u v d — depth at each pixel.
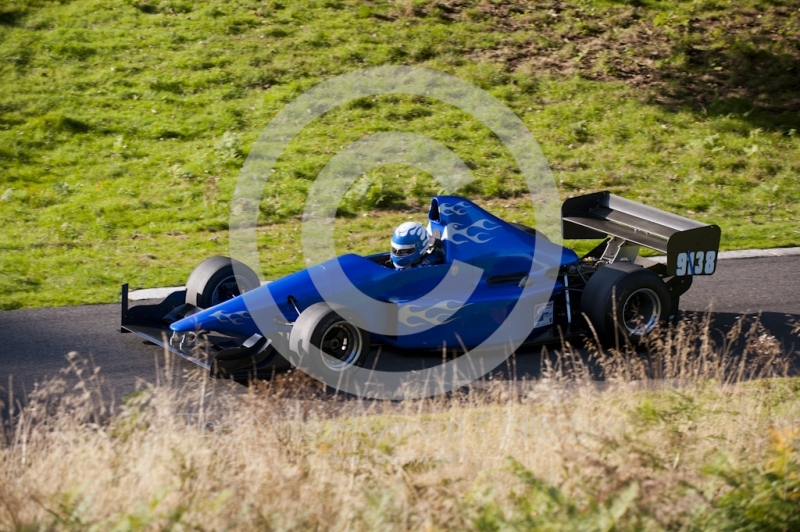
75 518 14.95
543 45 73.06
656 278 29.84
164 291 36.53
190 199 49.97
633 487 15.01
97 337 30.53
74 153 55.44
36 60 64.88
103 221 46.19
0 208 47.84
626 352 27.19
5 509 16.27
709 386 23.25
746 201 53.22
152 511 15.31
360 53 68.56
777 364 28.70
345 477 17.58
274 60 66.88
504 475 18.03
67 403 21.77
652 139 61.12
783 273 40.38
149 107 60.97
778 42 74.94
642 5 80.44
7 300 34.44
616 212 33.97
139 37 68.81
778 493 16.08
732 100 67.31
